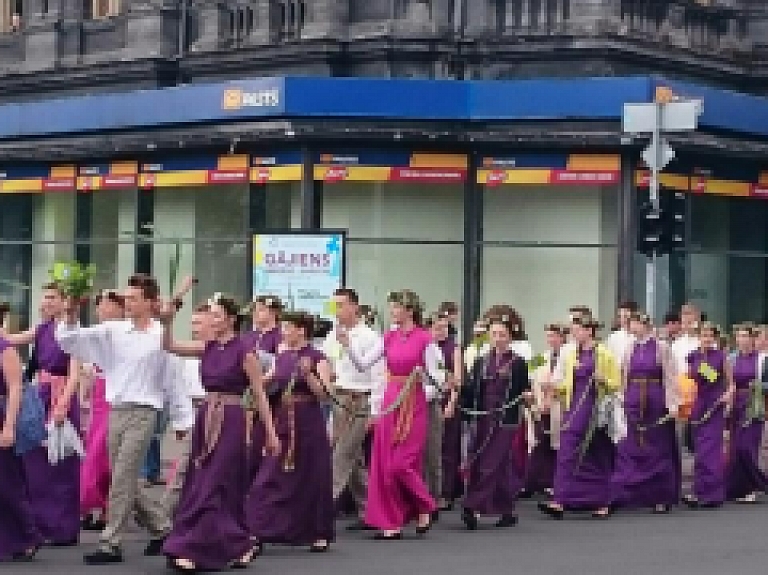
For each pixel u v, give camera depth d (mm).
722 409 20062
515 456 17719
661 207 23922
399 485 16312
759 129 30672
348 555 14859
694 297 30422
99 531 16125
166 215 31719
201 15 31984
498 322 17297
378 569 13930
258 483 15016
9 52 35656
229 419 13594
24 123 33438
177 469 14875
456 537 16359
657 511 19250
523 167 28969
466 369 19250
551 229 29297
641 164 28609
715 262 30797
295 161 29172
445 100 28734
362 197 29500
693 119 22781
